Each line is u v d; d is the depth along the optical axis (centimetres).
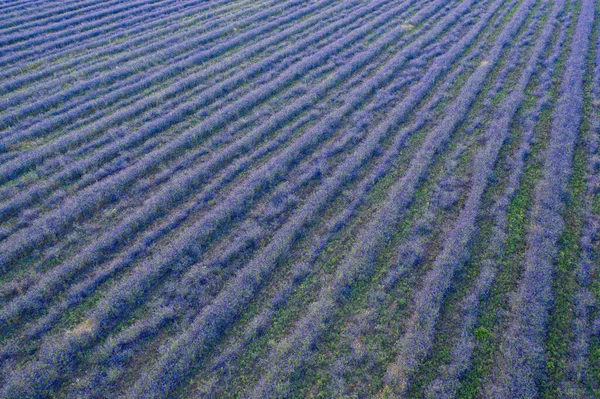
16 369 1097
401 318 1206
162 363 1090
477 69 2419
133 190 1684
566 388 1032
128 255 1412
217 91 2288
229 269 1366
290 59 2611
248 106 2184
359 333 1170
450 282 1280
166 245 1462
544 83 2245
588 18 2983
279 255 1394
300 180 1705
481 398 1030
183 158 1844
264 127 2002
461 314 1208
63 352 1123
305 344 1127
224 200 1627
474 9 3334
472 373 1078
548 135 1894
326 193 1620
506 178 1672
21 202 1609
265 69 2538
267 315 1215
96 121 2070
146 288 1311
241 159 1827
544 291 1219
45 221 1514
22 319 1232
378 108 2152
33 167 1816
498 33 2903
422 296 1226
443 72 2445
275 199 1630
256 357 1134
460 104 2100
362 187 1661
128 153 1870
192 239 1441
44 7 3453
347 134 1948
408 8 3409
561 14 3169
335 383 1059
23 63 2611
